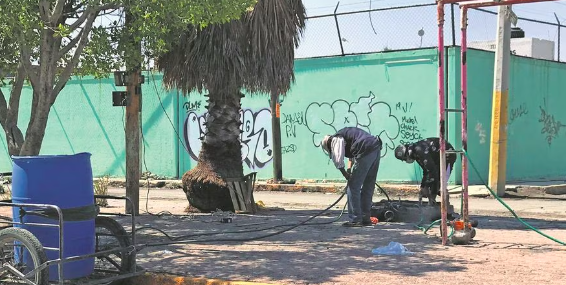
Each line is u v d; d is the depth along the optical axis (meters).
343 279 6.92
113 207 15.13
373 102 20.53
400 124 20.08
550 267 7.40
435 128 19.47
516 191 17.83
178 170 24.14
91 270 6.80
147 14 8.46
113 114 25.53
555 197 17.20
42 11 8.49
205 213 13.62
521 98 21.22
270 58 13.27
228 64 12.98
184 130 23.95
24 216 6.52
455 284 6.61
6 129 9.69
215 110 13.70
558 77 22.73
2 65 9.95
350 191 10.80
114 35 9.43
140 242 9.53
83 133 26.12
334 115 21.30
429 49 19.45
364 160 10.61
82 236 6.61
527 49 24.48
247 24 12.95
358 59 20.73
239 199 13.45
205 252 8.66
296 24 13.98
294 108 22.02
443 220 8.98
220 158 13.68
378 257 8.11
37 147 8.69
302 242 9.36
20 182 6.51
